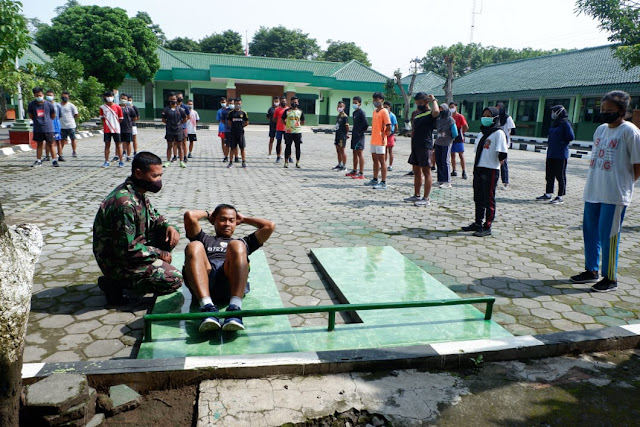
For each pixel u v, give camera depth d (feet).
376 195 28.48
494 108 19.31
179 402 8.42
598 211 14.16
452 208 25.46
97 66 92.94
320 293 13.60
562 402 8.72
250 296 12.36
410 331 10.84
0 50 25.39
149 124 95.91
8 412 6.13
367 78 136.36
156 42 101.50
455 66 188.03
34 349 9.75
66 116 39.68
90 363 8.77
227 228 12.14
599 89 77.82
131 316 11.39
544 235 20.65
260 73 113.39
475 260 16.75
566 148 27.94
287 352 9.52
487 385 9.16
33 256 6.41
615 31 52.80
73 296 12.44
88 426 7.62
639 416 8.42
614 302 13.29
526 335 10.80
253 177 34.04
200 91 118.32
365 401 8.48
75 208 22.00
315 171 38.52
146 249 11.80
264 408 8.13
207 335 10.31
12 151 42.19
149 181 11.64
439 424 8.00
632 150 13.05
